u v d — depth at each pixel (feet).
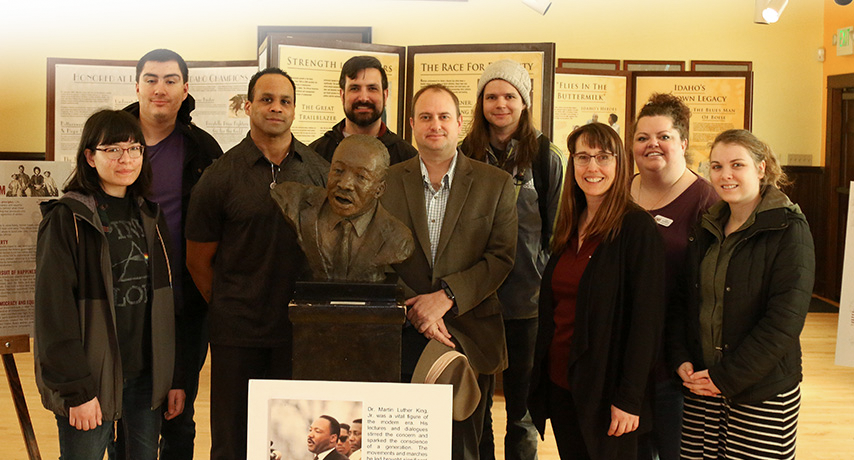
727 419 7.34
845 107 23.95
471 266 7.86
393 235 7.02
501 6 22.21
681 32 22.97
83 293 7.12
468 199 7.90
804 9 23.91
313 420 6.01
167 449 9.75
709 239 7.66
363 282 6.64
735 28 23.29
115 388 7.22
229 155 8.48
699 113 17.95
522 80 9.80
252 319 8.16
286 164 8.52
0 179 8.53
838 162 24.41
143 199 7.79
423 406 5.98
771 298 6.98
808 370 16.90
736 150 7.16
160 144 9.86
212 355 8.33
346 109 10.21
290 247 8.23
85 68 13.52
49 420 12.67
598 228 7.22
